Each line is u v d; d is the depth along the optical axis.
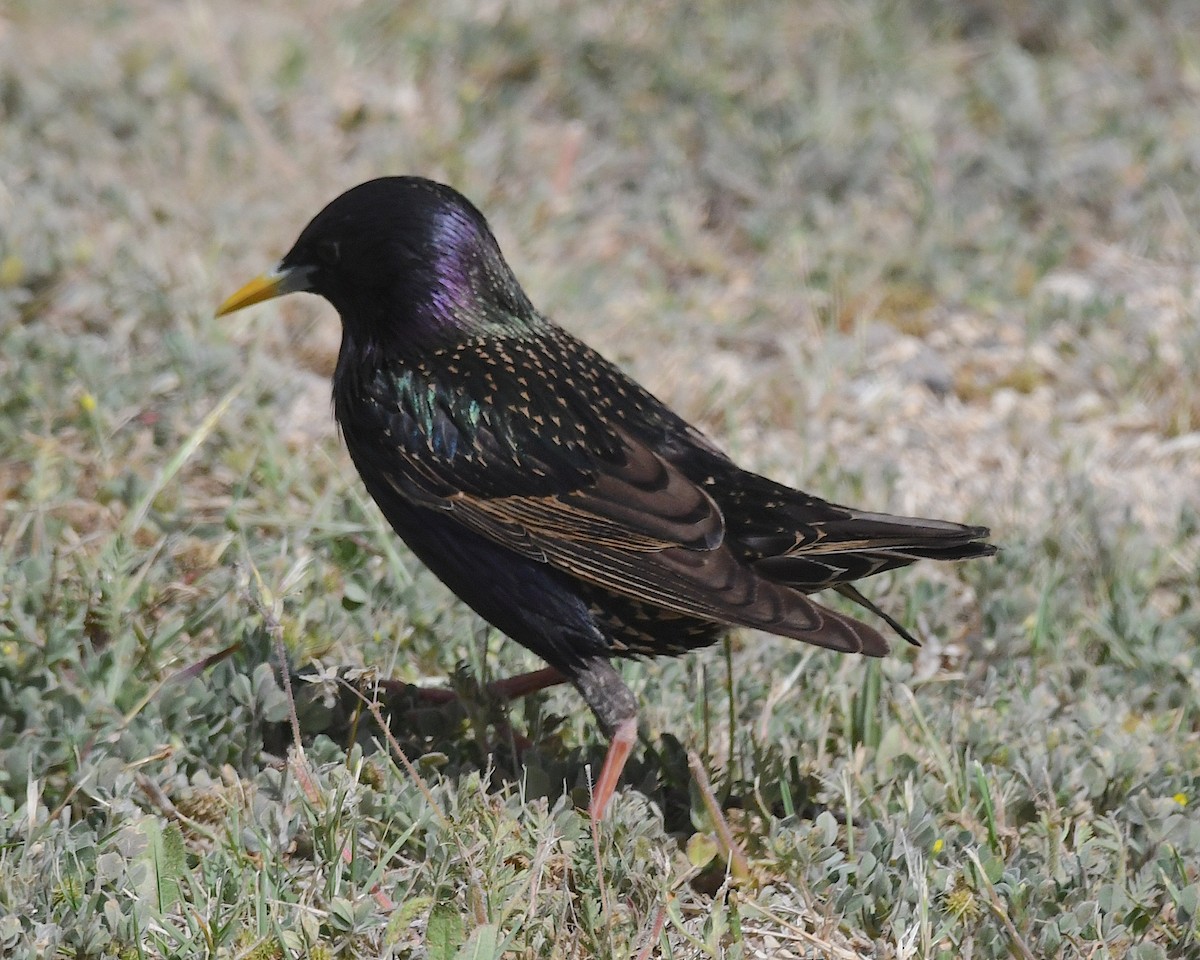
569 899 7.43
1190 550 11.62
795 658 10.01
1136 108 17.02
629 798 8.34
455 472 8.62
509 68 17.20
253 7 18.09
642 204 15.59
